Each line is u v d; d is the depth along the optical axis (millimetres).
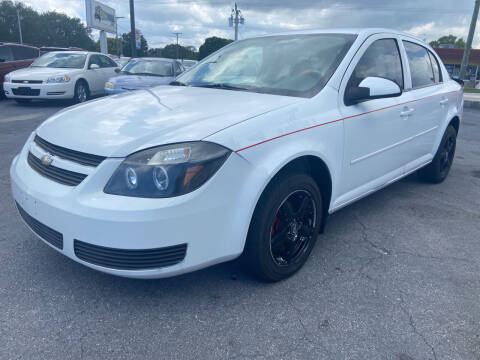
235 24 35594
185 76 3576
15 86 10266
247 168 2162
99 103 2818
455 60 39000
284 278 2619
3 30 73562
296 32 3531
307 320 2234
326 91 2736
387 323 2230
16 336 2035
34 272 2602
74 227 2041
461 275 2758
